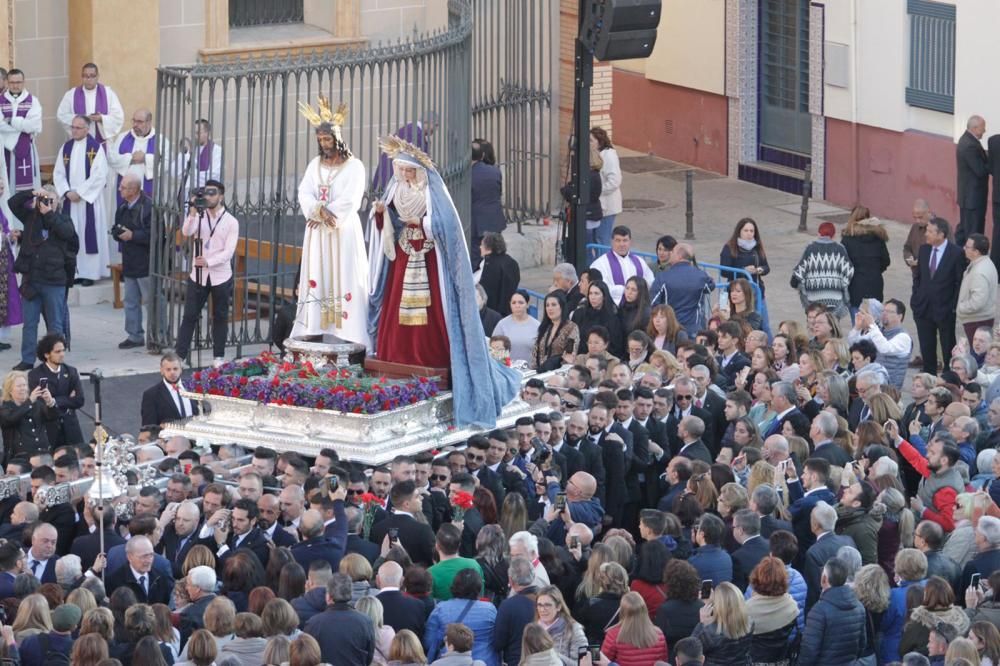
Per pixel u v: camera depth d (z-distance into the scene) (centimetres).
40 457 2733
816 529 2561
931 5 5081
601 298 3525
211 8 4647
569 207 3991
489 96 4959
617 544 2480
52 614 2191
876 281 4100
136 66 4450
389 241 3072
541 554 2484
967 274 3912
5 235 3888
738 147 5853
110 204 4331
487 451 2830
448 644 2169
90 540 2508
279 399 2984
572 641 2255
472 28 4394
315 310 3161
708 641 2258
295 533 2559
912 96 5197
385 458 2894
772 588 2336
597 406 2967
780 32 5712
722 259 4059
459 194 4128
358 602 2227
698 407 3133
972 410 3195
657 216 5391
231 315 4025
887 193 5344
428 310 3086
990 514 2653
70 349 3950
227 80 3847
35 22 4409
